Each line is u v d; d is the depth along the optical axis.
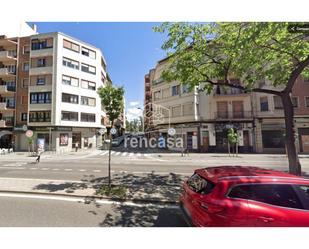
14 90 33.44
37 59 32.91
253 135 27.42
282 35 7.43
